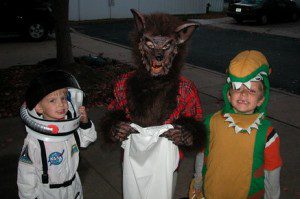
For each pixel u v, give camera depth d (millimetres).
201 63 10188
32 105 2094
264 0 20312
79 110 2316
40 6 12602
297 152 4492
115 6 20375
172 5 22891
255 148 2096
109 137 2168
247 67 2045
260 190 2180
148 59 2027
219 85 7488
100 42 12625
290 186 3727
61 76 2158
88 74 7410
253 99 2105
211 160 2229
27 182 2174
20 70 7992
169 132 2094
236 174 2141
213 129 2242
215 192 2215
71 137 2312
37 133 2131
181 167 4047
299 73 9508
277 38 15914
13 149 4371
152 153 2139
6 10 12039
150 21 2072
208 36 15867
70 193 2352
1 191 3498
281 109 6113
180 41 2088
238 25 20125
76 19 19297
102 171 3943
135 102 2082
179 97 2107
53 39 13297
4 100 6125
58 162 2211
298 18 22547
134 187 2193
